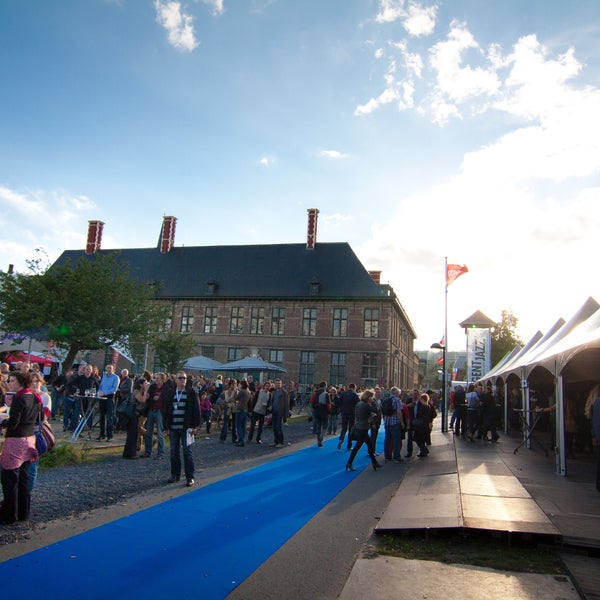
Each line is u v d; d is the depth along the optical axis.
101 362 40.75
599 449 7.78
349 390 13.49
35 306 23.25
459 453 12.60
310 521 6.30
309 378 41.12
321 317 41.78
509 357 23.16
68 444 10.81
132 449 10.69
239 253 47.78
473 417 16.02
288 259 45.66
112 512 6.39
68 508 6.54
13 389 5.86
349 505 7.23
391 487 8.66
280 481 8.80
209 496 7.45
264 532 5.77
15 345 21.58
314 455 12.32
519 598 4.15
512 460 11.37
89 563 4.66
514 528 5.56
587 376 12.66
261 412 14.30
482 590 4.30
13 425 5.74
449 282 21.64
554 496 7.39
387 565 4.82
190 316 45.72
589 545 5.21
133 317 26.06
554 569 4.81
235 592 4.14
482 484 8.27
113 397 13.13
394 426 11.75
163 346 33.66
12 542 5.14
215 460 11.02
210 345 44.25
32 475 6.01
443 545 5.49
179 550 5.08
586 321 10.53
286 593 4.15
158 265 49.47
